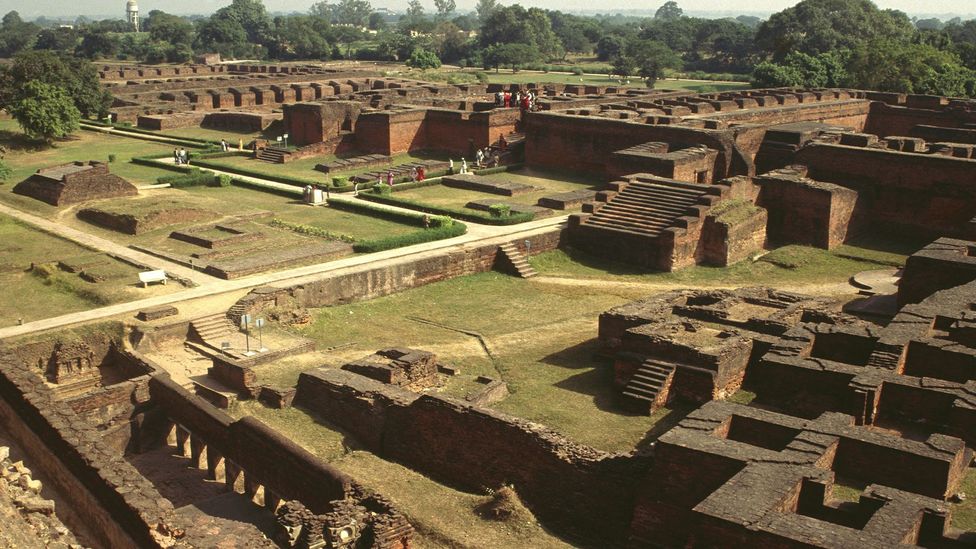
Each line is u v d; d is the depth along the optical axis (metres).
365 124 88.00
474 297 49.91
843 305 47.03
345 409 32.78
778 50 159.00
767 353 32.91
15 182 73.69
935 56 115.50
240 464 29.19
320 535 22.33
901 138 66.69
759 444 26.67
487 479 28.66
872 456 24.70
